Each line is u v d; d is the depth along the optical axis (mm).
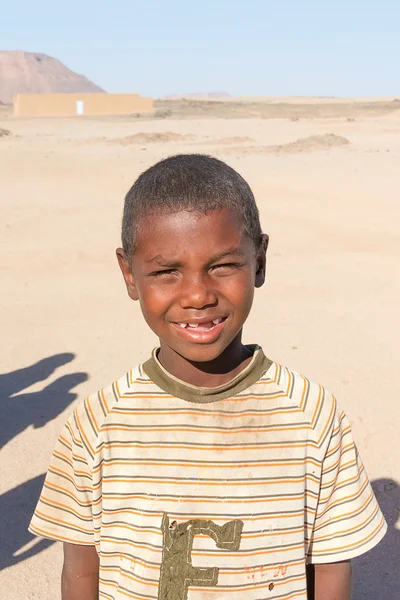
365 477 1552
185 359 1422
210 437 1417
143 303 1365
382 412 5105
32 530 1526
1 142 30734
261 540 1408
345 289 8430
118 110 73625
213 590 1396
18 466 4488
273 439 1428
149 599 1402
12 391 5676
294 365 6000
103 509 1445
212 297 1306
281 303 7879
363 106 73062
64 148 27281
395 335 6785
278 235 11156
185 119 55781
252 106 77062
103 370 6074
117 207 13453
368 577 3393
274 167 19719
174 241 1283
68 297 8297
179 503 1405
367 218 12281
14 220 12273
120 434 1438
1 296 8344
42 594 3311
